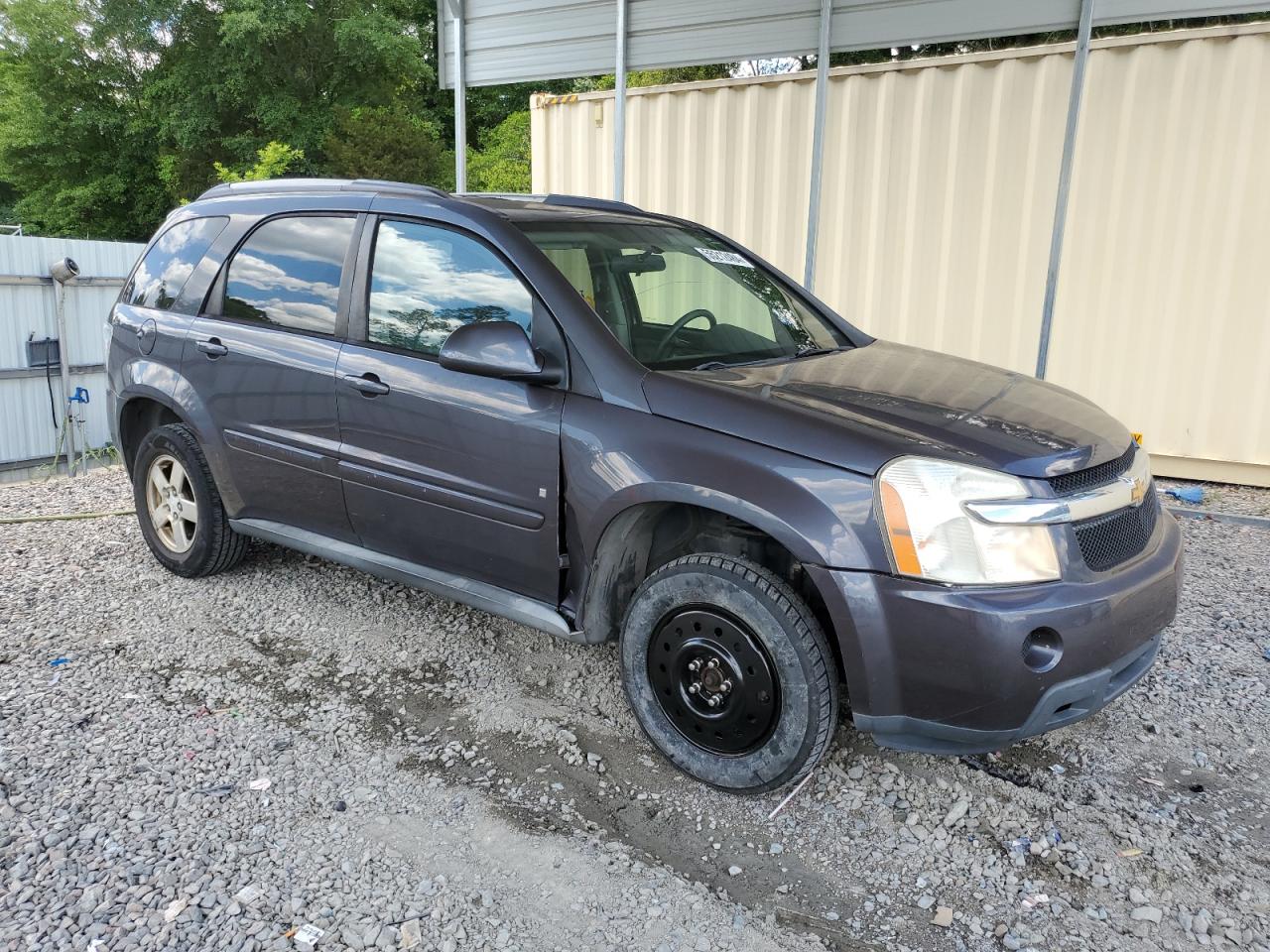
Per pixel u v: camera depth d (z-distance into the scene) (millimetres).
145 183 31625
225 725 3244
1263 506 6133
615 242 3590
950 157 6859
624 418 2934
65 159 31203
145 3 27281
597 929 2336
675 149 7852
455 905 2398
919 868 2605
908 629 2518
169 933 2268
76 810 2738
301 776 2949
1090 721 3393
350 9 27922
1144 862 2631
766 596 2705
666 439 2842
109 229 31953
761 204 7570
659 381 2951
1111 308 6648
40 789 2836
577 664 3758
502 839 2674
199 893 2406
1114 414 6797
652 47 6359
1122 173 6438
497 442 3168
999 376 3467
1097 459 2768
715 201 7742
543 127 8477
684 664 2924
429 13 31859
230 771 2969
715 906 2428
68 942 2229
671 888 2492
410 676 3633
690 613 2889
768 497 2658
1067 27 5301
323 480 3729
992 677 2459
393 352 3484
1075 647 2492
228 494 4172
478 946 2266
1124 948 2311
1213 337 6426
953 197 6902
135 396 4414
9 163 31594
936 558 2508
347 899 2406
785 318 3822
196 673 3619
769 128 7426
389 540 3621
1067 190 5492
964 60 6664
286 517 3994
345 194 3805
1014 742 2572
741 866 2605
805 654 2670
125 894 2393
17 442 8914
